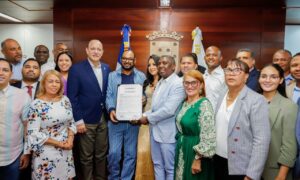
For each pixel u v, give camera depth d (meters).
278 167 2.10
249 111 2.01
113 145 3.30
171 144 2.83
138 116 3.10
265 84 2.19
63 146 2.54
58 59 3.51
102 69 3.41
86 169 3.36
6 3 4.73
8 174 2.59
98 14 5.00
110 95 3.32
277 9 4.81
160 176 2.94
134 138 3.35
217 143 2.20
